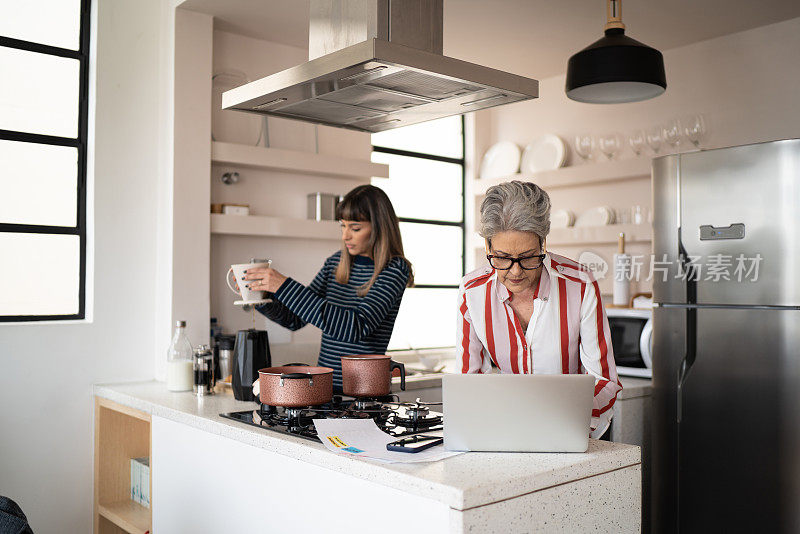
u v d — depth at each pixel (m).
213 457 1.98
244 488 1.85
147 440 3.02
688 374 2.78
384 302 2.36
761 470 2.58
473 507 1.26
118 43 3.04
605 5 3.15
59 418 2.86
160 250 3.10
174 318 3.01
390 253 2.43
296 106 2.34
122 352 3.03
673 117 3.46
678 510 2.82
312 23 2.32
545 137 4.30
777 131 3.36
